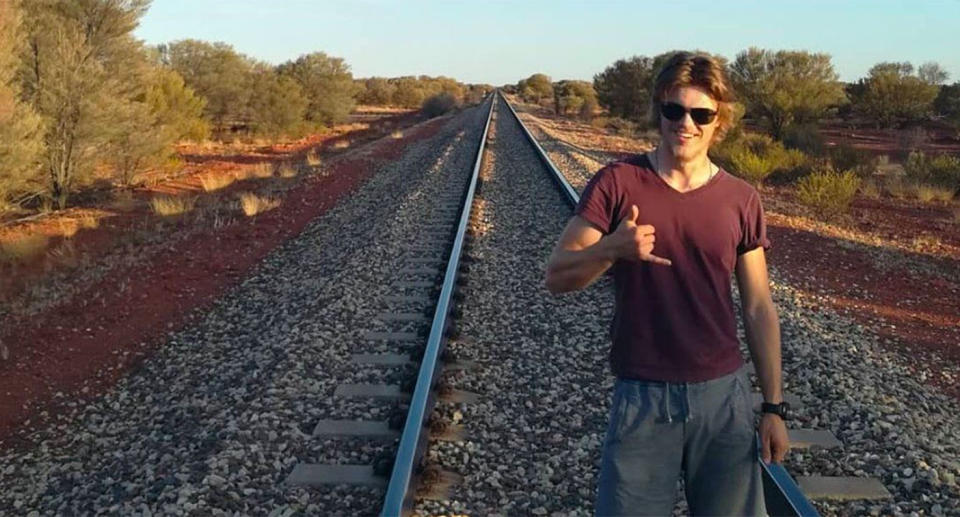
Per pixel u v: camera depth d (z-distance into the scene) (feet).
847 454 17.24
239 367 24.79
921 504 15.37
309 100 167.43
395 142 117.08
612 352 9.86
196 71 143.84
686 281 9.30
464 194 53.26
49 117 67.31
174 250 45.75
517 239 39.93
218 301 35.32
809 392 20.53
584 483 16.19
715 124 9.25
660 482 9.68
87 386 27.14
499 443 17.88
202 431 19.29
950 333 28.32
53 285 41.88
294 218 54.08
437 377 20.54
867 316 29.58
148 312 34.71
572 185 58.39
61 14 74.23
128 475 18.17
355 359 22.95
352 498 15.44
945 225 53.52
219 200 67.87
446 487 15.64
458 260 32.60
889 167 91.86
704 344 9.37
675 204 9.24
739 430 9.57
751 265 9.87
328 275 35.63
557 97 272.31
